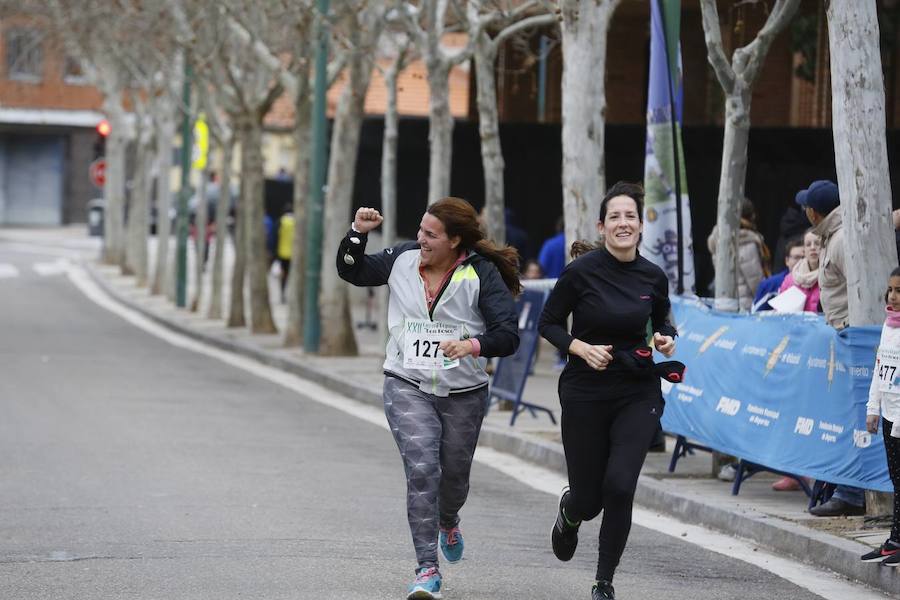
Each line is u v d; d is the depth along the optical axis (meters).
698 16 63.91
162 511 23.80
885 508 23.20
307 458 30.66
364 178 70.25
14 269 107.44
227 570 19.47
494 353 18.20
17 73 157.12
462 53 43.66
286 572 19.41
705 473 28.81
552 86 69.25
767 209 55.34
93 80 110.31
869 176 23.14
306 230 56.94
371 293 67.44
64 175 164.88
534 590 18.97
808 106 61.03
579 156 33.78
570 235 33.94
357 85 52.03
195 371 49.72
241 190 66.69
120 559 20.08
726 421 26.11
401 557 20.59
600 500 18.56
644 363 18.22
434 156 44.78
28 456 29.52
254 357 55.91
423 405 18.56
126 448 31.00
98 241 145.62
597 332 18.41
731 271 28.39
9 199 164.25
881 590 20.03
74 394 41.00
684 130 57.00
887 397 20.08
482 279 18.53
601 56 33.78
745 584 19.95
